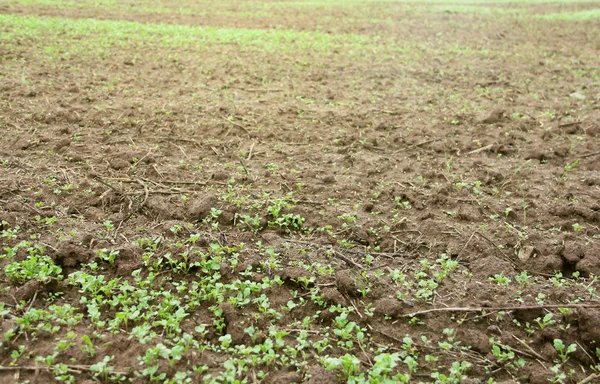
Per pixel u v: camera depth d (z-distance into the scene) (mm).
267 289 4047
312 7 20297
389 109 8016
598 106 8141
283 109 7844
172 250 4305
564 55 11930
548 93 8938
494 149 6602
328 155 6457
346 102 8336
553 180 5855
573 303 3941
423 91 8953
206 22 15797
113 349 3438
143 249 4414
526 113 7879
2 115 6934
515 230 4836
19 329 3502
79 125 6906
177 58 10562
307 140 6883
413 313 3891
